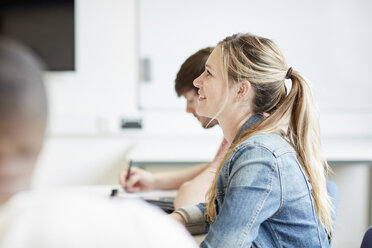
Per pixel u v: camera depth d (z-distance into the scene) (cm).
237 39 109
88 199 51
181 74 156
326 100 290
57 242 45
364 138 294
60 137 293
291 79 109
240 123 109
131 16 286
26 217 46
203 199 140
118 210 50
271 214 95
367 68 288
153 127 293
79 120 290
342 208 297
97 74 289
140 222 49
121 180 167
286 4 283
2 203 47
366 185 296
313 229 100
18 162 46
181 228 53
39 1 278
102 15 285
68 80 288
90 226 47
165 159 224
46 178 293
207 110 115
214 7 284
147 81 289
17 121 44
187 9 284
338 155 225
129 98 291
